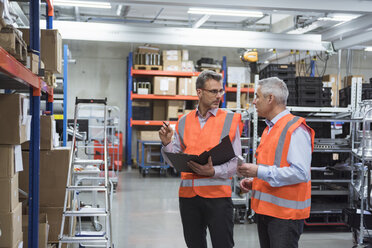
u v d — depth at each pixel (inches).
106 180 133.3
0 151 93.7
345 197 212.2
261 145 84.7
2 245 91.7
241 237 176.9
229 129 89.4
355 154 167.0
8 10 92.6
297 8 242.1
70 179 134.3
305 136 78.2
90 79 447.2
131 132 451.5
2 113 94.0
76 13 373.1
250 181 91.7
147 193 281.7
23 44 90.5
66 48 201.2
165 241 170.9
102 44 449.1
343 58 483.2
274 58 416.2
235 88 418.0
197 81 90.6
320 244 169.9
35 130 112.1
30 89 111.7
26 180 134.0
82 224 197.5
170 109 402.9
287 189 78.3
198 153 88.7
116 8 397.1
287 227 77.9
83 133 244.7
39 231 119.6
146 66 399.5
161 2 237.3
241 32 293.7
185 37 291.6
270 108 82.8
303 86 204.4
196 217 89.3
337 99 348.5
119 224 197.9
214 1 238.5
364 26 297.7
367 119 159.3
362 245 155.4
